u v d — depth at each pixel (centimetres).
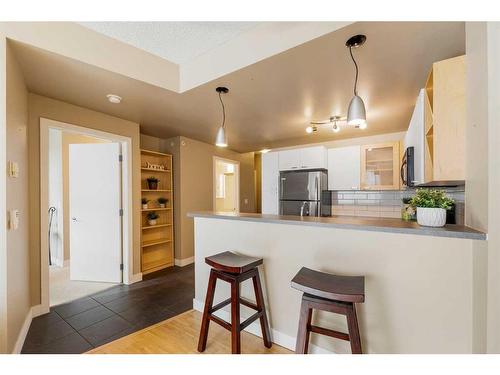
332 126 366
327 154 423
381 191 409
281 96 252
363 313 158
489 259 112
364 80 216
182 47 214
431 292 139
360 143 434
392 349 149
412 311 144
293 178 420
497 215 106
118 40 204
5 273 154
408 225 149
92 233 342
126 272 335
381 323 153
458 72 146
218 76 212
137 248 350
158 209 411
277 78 213
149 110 297
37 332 212
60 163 415
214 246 243
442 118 149
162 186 442
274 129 384
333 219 188
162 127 375
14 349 172
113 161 340
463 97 144
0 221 153
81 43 185
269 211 456
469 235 119
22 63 187
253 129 384
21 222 196
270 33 179
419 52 172
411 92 242
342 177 408
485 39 114
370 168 388
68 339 201
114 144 340
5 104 155
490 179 111
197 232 259
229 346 190
